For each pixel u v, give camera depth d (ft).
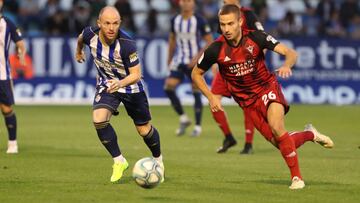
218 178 84.23
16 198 71.46
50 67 190.49
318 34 214.28
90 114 168.96
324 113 174.91
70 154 106.11
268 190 76.02
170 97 135.23
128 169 91.25
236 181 82.07
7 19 105.91
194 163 97.60
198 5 214.48
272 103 76.59
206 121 160.66
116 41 77.71
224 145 110.22
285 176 86.22
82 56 83.35
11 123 106.93
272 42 75.51
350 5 219.61
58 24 201.57
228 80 78.64
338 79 198.08
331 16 218.79
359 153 109.60
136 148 114.62
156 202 69.62
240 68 76.89
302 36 198.08
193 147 117.19
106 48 78.07
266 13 217.97
